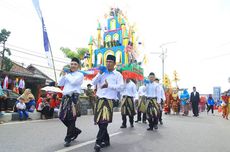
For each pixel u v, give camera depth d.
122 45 29.78
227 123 13.99
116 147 6.43
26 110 12.48
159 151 6.10
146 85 9.93
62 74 6.55
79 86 6.48
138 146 6.61
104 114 5.96
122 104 10.25
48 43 12.16
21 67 28.77
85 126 10.18
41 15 12.66
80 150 5.88
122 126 10.28
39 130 8.62
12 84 23.47
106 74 6.40
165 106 21.00
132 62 29.88
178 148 6.52
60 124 10.52
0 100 10.94
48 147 6.07
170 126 11.25
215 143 7.41
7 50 22.83
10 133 7.82
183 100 20.53
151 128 9.74
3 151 5.55
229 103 17.92
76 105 6.38
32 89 28.34
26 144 6.32
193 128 10.75
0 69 22.56
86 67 31.03
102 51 30.61
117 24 30.62
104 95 6.20
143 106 11.89
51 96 13.74
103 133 5.93
